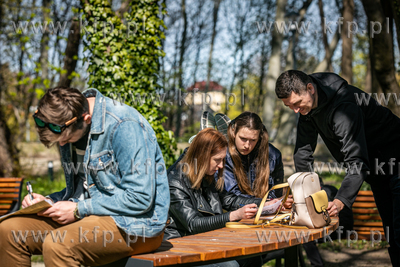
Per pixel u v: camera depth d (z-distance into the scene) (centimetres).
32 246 183
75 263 175
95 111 184
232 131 304
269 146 332
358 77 2506
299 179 244
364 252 498
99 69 511
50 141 179
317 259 395
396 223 281
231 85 2125
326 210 244
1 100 1088
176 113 1792
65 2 1027
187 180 256
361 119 269
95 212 179
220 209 277
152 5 527
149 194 178
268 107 1444
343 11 1123
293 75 272
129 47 522
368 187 700
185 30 2069
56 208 180
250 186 312
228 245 197
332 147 303
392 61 574
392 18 580
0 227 180
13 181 502
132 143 180
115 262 186
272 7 1916
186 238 222
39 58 1015
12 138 1095
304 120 316
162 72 1437
